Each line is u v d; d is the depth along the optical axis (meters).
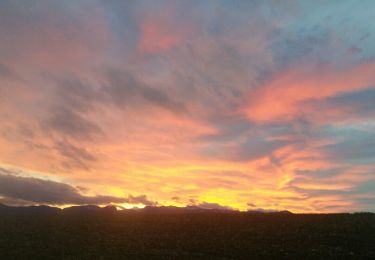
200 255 56.72
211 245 61.47
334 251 55.41
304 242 60.31
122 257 56.56
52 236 69.75
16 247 62.47
